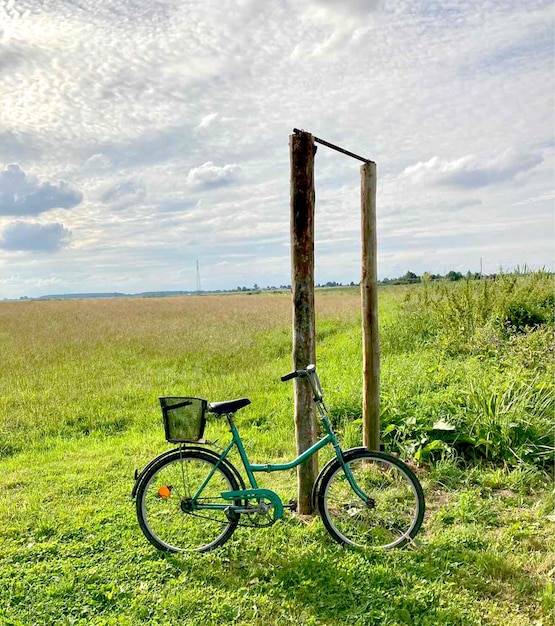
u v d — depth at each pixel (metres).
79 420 7.59
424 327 11.62
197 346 14.10
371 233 4.86
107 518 4.12
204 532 3.88
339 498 4.34
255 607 3.04
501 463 5.04
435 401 5.94
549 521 3.97
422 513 3.71
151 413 7.68
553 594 3.10
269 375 9.72
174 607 3.04
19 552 3.66
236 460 5.55
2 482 5.06
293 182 3.99
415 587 3.20
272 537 3.79
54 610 3.06
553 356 6.94
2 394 9.02
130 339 16.14
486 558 3.46
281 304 34.44
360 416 6.52
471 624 2.89
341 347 11.98
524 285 11.19
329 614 3.00
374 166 4.84
